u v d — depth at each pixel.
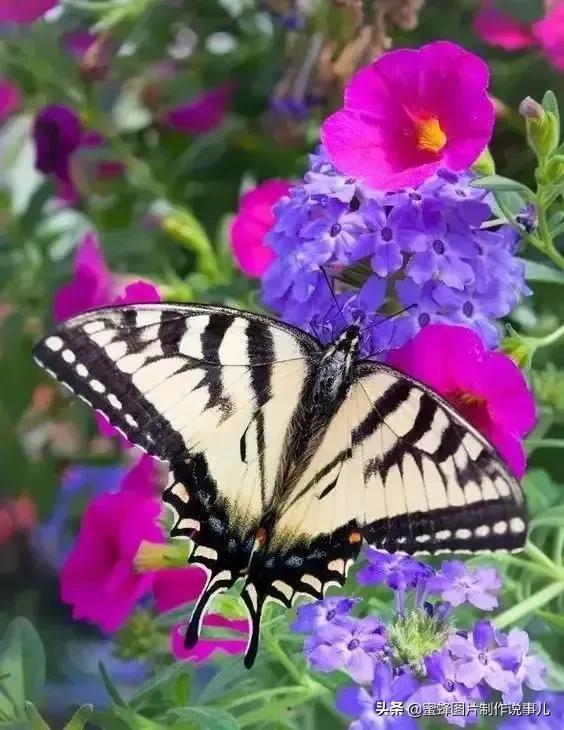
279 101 0.48
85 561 0.42
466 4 0.49
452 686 0.35
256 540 0.37
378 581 0.36
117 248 0.51
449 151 0.37
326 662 0.35
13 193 0.56
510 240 0.39
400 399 0.36
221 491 0.37
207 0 0.51
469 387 0.37
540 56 0.47
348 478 0.36
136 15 0.50
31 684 0.39
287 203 0.39
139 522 0.41
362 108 0.37
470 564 0.39
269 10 0.50
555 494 0.42
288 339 0.38
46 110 0.51
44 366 0.36
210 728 0.36
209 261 0.49
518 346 0.38
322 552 0.37
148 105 0.53
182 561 0.40
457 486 0.35
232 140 0.52
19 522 0.61
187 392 0.37
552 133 0.37
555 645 0.41
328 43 0.46
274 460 0.37
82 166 0.53
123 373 0.36
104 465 0.53
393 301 0.38
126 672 0.56
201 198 0.52
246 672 0.39
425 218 0.37
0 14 0.50
